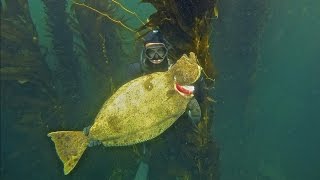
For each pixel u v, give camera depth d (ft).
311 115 30.94
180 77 5.46
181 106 5.58
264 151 28.55
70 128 13.71
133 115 5.38
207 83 10.50
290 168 27.58
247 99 24.41
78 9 20.97
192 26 8.61
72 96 20.47
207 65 9.07
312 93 31.89
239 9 22.40
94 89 20.83
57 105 18.69
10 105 17.79
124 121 5.33
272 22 31.19
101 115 5.35
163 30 8.95
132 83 5.50
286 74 32.81
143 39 9.45
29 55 17.90
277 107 31.42
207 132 12.71
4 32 17.62
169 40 9.02
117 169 19.16
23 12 18.47
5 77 17.35
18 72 17.53
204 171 14.97
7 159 18.07
